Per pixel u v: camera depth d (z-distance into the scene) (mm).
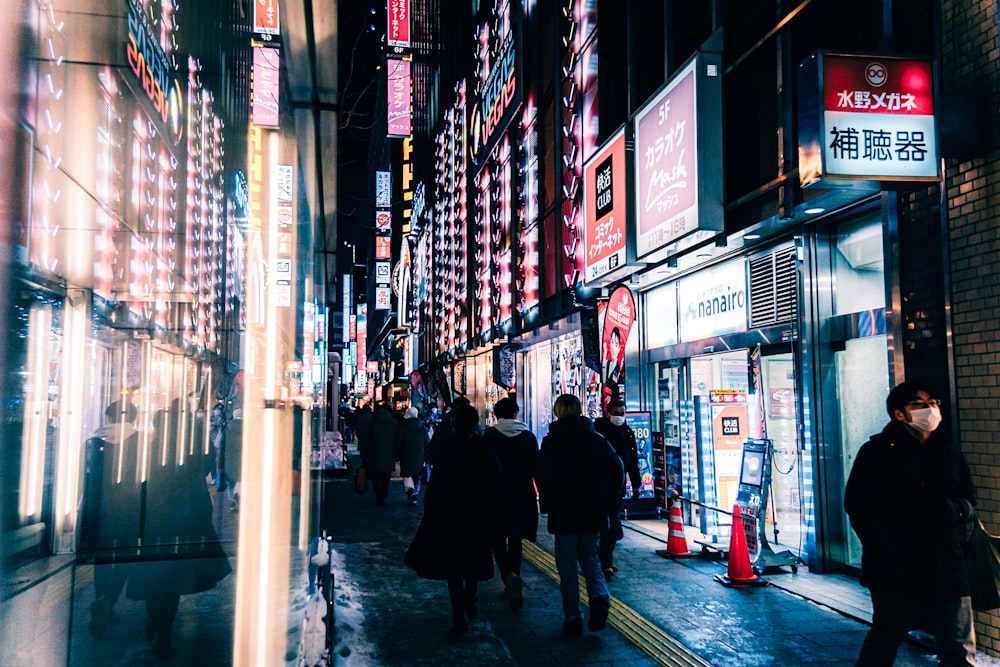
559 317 15602
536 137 17953
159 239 10602
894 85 5355
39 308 5258
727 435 8961
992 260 4973
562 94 15969
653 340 12227
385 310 65062
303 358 4844
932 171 5344
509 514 6664
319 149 4859
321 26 3893
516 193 20031
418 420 13656
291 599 4586
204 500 5770
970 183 5184
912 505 3668
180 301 11086
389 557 8695
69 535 5355
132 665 4199
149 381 8500
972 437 5094
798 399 7875
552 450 5695
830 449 7613
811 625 5809
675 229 9156
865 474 3779
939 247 5461
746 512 7594
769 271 8703
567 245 15359
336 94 4492
